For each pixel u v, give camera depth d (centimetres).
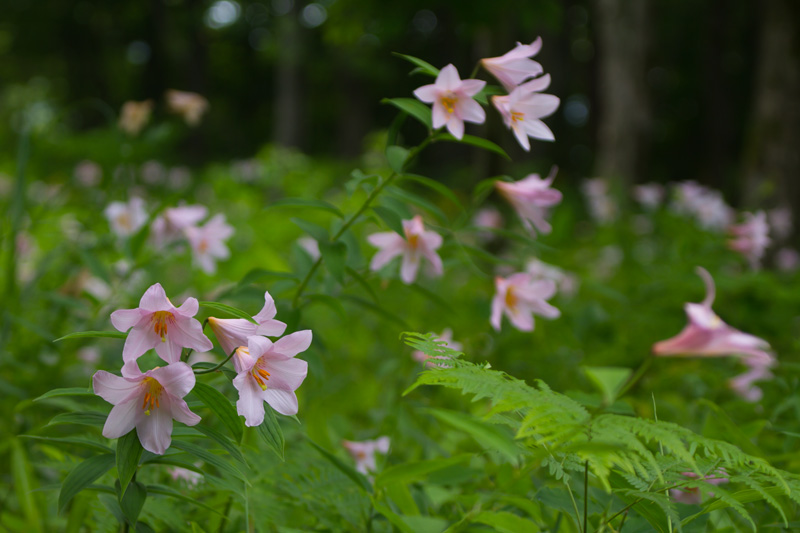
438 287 258
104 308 149
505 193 123
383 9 310
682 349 106
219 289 162
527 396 73
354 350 186
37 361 130
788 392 119
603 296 224
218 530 94
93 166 260
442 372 76
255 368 77
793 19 326
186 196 156
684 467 82
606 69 456
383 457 115
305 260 120
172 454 80
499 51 290
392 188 110
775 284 193
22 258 170
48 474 114
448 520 95
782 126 329
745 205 340
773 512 94
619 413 96
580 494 88
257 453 99
